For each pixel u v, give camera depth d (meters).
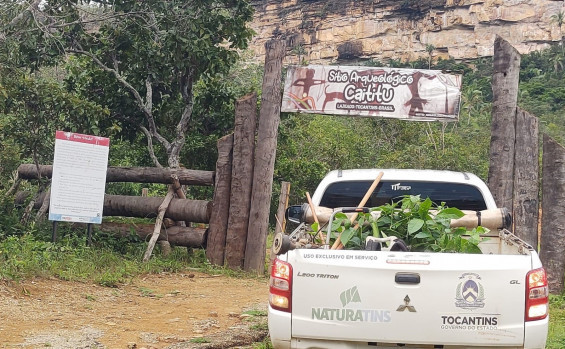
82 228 12.73
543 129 68.06
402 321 4.39
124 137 15.75
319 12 136.50
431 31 127.19
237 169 11.91
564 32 121.44
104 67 14.61
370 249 5.11
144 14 14.68
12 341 6.05
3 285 7.91
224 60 14.67
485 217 6.19
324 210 6.41
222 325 7.36
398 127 41.09
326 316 4.46
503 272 4.38
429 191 7.24
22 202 14.80
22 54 14.03
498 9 121.69
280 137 19.39
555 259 10.71
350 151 34.47
